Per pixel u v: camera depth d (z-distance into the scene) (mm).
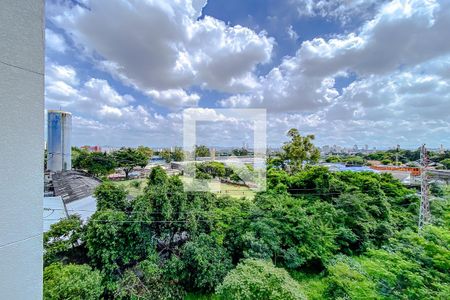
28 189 1281
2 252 1146
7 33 1151
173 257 8711
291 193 12773
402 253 6879
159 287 7930
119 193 8930
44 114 1387
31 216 1305
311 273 9859
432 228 6988
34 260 1333
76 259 7957
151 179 9836
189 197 10375
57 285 6004
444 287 5445
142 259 8602
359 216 11461
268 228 9523
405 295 5902
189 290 8719
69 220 8000
